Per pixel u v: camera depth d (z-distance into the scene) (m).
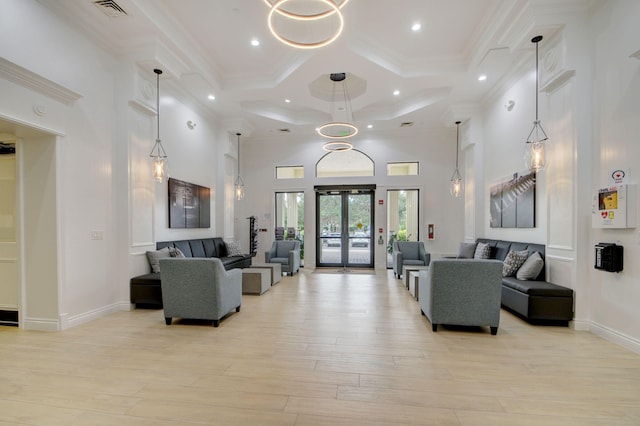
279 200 9.08
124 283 4.53
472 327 3.75
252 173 9.04
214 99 6.42
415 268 5.99
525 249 4.80
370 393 2.28
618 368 2.68
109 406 2.12
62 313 3.69
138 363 2.76
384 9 4.12
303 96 6.25
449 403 2.15
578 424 1.93
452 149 8.19
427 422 1.95
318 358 2.88
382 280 6.88
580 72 3.60
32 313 3.70
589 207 3.60
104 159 4.30
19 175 3.71
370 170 8.63
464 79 5.52
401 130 8.39
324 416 2.01
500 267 3.40
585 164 3.61
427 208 8.32
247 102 7.11
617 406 2.13
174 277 3.76
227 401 2.18
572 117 3.70
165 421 1.96
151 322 3.95
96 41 4.13
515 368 2.68
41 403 2.15
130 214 4.55
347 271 8.16
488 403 2.15
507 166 5.56
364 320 4.02
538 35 3.84
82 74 3.93
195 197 6.58
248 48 5.05
